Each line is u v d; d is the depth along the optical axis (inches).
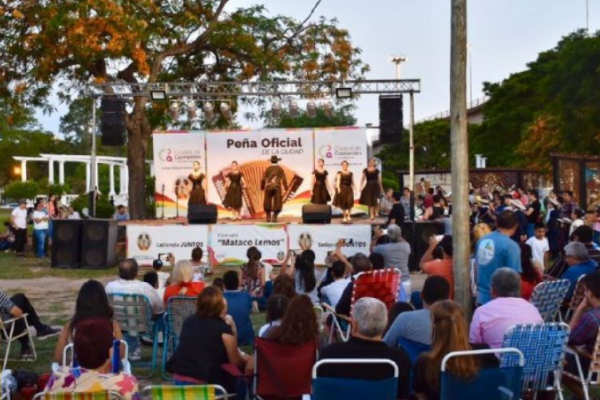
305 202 909.2
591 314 248.2
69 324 240.4
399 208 691.4
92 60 879.1
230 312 313.6
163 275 443.2
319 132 906.7
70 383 180.7
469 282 303.6
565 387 293.0
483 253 295.1
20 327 347.6
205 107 819.4
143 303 320.2
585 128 1598.2
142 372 334.6
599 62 1582.2
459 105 300.8
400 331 230.8
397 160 2322.8
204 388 184.1
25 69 908.0
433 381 195.8
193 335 234.5
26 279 666.2
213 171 917.2
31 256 857.5
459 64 300.5
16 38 882.1
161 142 916.6
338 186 844.0
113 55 863.1
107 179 1983.3
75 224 738.2
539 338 225.1
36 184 1889.8
